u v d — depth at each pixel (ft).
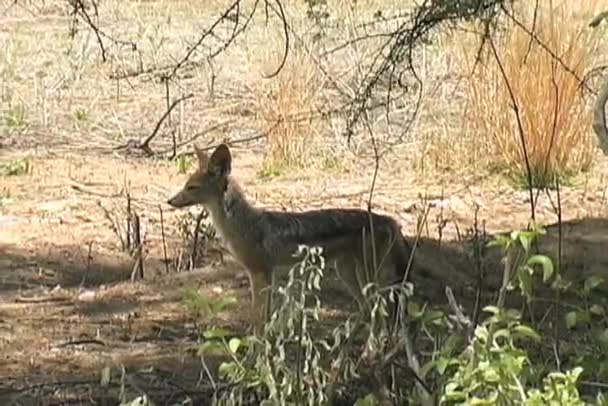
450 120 62.03
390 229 37.04
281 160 58.23
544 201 52.16
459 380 21.72
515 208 51.21
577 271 41.55
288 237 36.99
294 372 23.54
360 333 29.55
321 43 66.85
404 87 46.57
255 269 37.35
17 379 32.09
